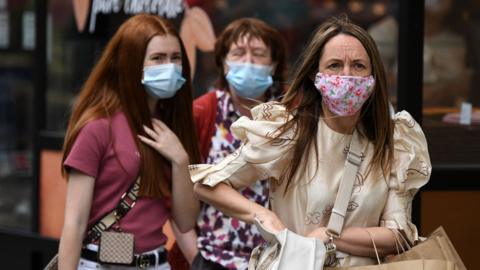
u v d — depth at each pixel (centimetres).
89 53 1444
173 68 869
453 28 1098
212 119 985
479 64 1105
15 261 1532
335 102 691
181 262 1038
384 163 707
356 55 693
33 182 1492
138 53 864
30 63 1670
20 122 1673
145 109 870
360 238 695
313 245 671
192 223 906
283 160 711
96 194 852
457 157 1095
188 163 881
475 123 1101
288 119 714
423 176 716
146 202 860
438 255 686
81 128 847
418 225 1052
